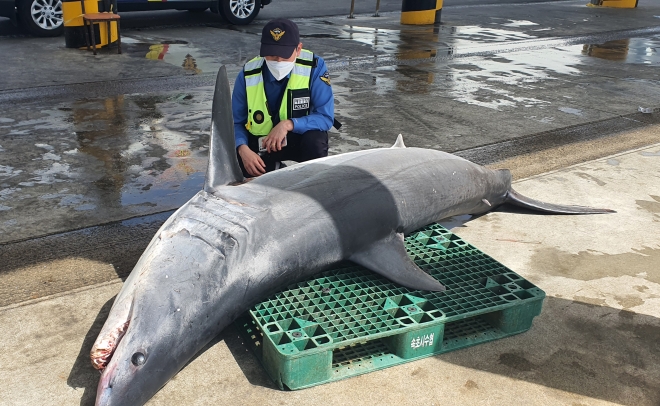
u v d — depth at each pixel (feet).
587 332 10.18
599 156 18.74
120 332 7.80
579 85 28.71
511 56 35.78
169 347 8.02
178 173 16.60
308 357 8.49
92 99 23.50
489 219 14.26
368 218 10.89
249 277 9.19
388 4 61.00
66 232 13.08
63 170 16.49
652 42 43.27
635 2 65.31
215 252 8.80
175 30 40.47
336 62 31.89
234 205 9.77
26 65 28.81
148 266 8.43
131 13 47.60
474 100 25.29
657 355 9.68
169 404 8.30
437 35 42.78
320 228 10.18
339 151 18.51
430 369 9.18
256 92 13.04
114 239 12.85
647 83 29.55
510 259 12.40
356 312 9.57
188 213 9.50
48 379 8.64
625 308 10.86
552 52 37.73
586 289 11.41
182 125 20.72
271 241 9.53
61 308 10.26
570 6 65.87
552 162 18.15
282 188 10.41
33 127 19.95
